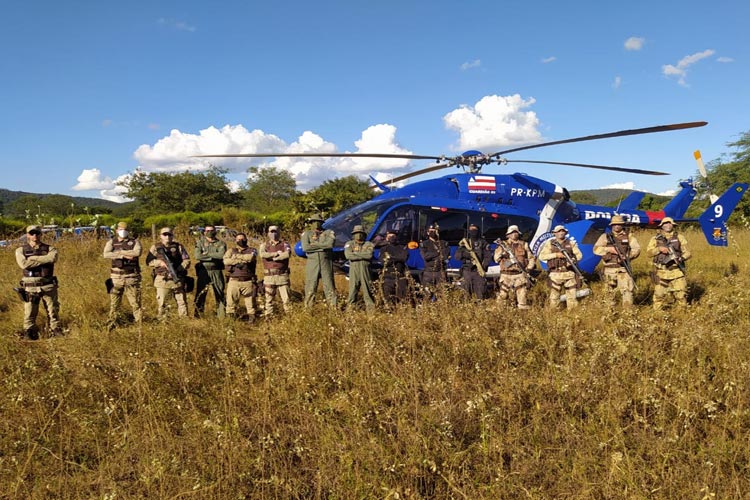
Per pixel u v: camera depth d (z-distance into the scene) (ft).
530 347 17.01
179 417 13.79
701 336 15.47
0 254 39.81
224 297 23.31
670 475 10.25
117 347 18.04
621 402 13.14
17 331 21.17
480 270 24.09
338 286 29.63
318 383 15.06
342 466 10.98
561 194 30.12
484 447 11.55
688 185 36.94
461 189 28.76
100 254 39.65
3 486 10.84
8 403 14.24
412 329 17.97
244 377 15.34
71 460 11.94
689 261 35.01
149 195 167.12
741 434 11.78
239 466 11.23
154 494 10.32
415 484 10.53
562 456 11.40
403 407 13.10
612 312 18.92
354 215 26.71
